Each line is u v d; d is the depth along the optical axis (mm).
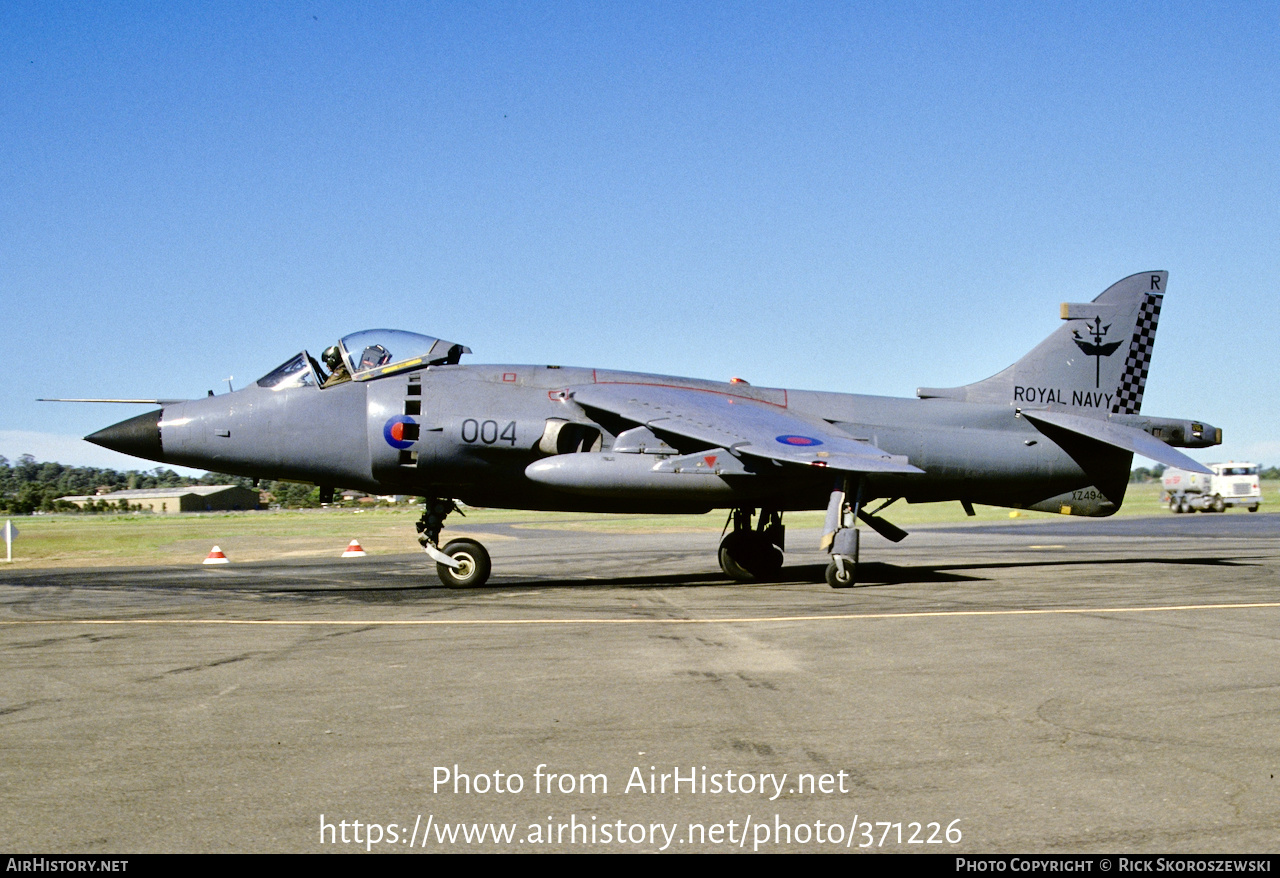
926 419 15812
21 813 4387
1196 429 17109
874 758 5039
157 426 14242
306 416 14195
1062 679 6859
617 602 12062
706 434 12703
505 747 5301
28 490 142750
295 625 10047
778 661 7629
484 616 10688
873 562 18500
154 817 4332
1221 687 6578
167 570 19750
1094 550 21906
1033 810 4301
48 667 7691
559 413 14273
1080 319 16656
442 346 14914
